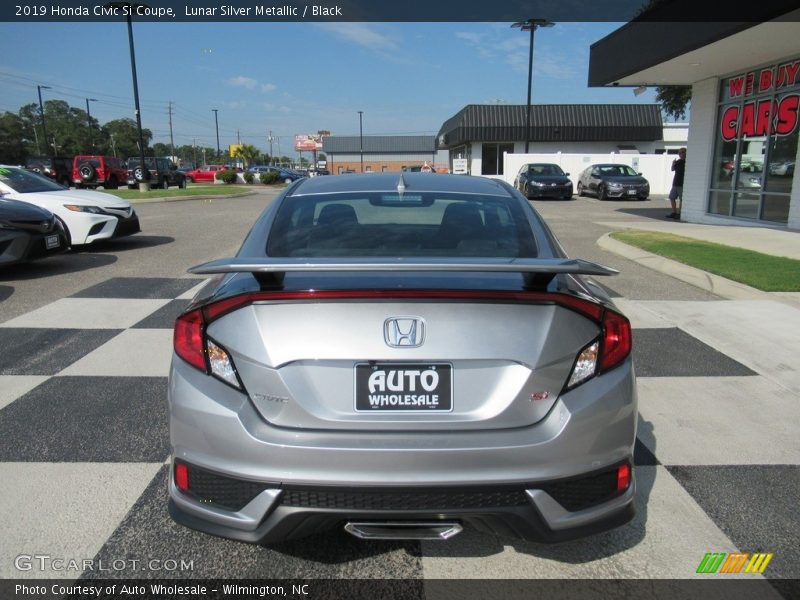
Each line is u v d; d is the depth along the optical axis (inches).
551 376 81.0
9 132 3695.9
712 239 413.7
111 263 347.3
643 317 236.2
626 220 617.3
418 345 79.7
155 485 117.7
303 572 94.6
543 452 79.1
